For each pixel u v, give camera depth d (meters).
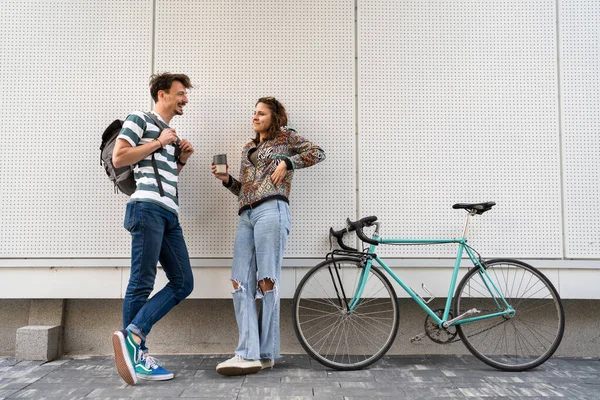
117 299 3.42
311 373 2.90
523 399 2.46
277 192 2.88
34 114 3.35
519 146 3.42
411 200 3.38
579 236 3.38
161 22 3.40
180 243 2.89
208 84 3.39
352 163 3.38
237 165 3.36
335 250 3.08
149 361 2.75
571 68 3.46
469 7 3.47
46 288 3.25
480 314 3.33
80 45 3.38
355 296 3.08
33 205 3.31
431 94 3.43
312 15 3.44
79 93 3.36
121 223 3.31
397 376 2.85
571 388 2.65
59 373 2.91
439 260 3.30
